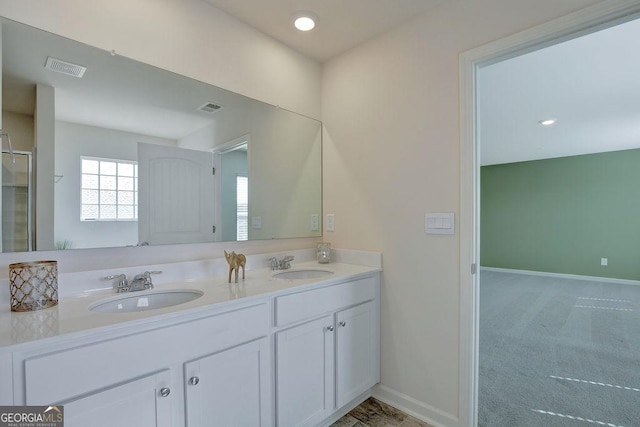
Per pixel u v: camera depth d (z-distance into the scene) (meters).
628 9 1.18
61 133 1.29
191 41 1.64
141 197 1.50
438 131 1.70
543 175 6.06
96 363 0.91
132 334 0.98
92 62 1.35
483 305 3.97
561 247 5.89
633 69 2.40
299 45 2.09
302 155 2.20
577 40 2.01
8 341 0.80
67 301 1.18
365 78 2.04
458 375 1.61
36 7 1.22
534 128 3.97
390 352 1.90
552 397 1.91
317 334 1.56
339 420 1.73
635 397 1.90
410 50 1.81
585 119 3.60
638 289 4.81
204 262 1.66
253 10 1.74
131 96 1.46
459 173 1.61
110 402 0.93
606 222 5.46
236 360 1.24
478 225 1.61
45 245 1.25
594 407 1.81
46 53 1.25
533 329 3.11
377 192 1.97
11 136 1.19
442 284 1.68
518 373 2.22
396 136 1.88
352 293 1.75
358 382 1.79
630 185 5.26
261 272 1.82
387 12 1.74
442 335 1.68
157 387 1.02
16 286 1.04
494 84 2.67
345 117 2.16
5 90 1.17
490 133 4.21
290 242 2.15
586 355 2.50
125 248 1.45
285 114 2.09
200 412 1.13
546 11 1.36
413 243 1.80
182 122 1.63
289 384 1.44
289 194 2.12
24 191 1.21
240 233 1.88
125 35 1.43
